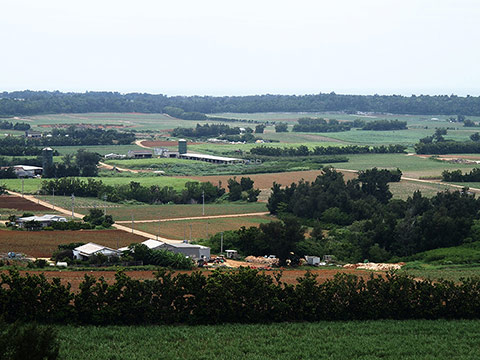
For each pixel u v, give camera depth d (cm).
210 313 9025
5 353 6228
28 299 8762
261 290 9281
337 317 9456
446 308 9669
